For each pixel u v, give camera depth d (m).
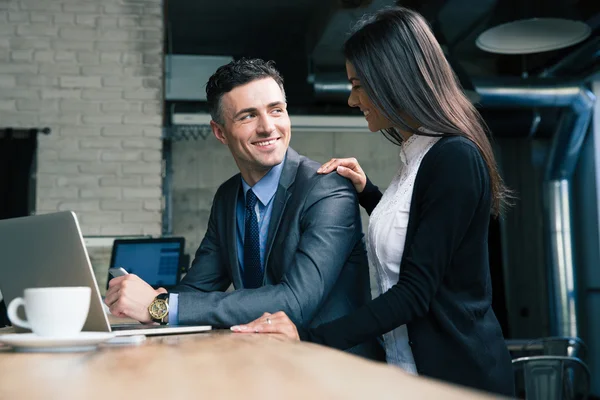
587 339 7.63
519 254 8.01
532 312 7.96
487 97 6.75
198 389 0.55
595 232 7.49
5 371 0.75
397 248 1.49
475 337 1.39
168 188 6.48
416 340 1.42
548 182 7.57
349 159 1.82
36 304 0.98
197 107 6.30
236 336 1.18
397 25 1.47
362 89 1.56
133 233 5.39
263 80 1.80
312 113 6.62
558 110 7.30
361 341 1.38
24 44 5.46
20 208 5.29
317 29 6.58
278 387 0.54
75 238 1.16
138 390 0.56
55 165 5.38
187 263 4.29
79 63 5.49
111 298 1.47
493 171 1.45
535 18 4.37
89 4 5.55
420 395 0.49
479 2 6.23
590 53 6.65
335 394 0.50
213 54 8.02
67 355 0.92
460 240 1.38
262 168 1.79
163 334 1.29
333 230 1.67
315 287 1.58
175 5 6.75
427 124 1.44
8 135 5.33
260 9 6.89
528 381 2.75
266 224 1.80
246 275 1.81
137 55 5.55
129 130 5.48
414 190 1.45
